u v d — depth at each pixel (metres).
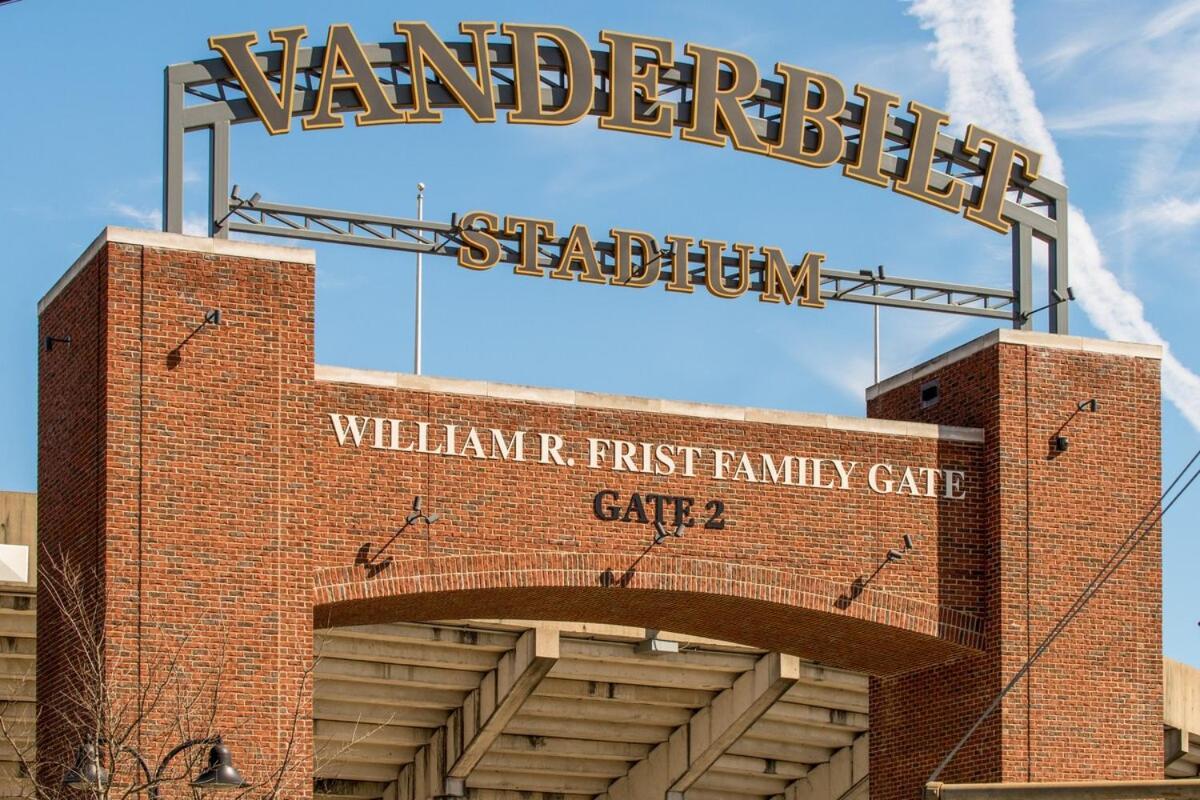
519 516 41.56
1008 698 44.31
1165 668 67.12
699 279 44.62
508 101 43.31
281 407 39.94
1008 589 44.59
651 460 42.81
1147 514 45.78
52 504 40.88
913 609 44.25
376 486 40.62
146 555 38.53
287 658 39.28
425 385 41.38
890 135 45.94
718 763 71.56
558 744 68.88
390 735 66.00
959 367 46.47
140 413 38.88
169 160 40.78
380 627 59.78
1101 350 46.09
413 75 42.59
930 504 44.81
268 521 39.47
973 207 46.53
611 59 43.91
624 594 42.50
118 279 39.09
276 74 41.94
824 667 66.31
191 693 38.19
